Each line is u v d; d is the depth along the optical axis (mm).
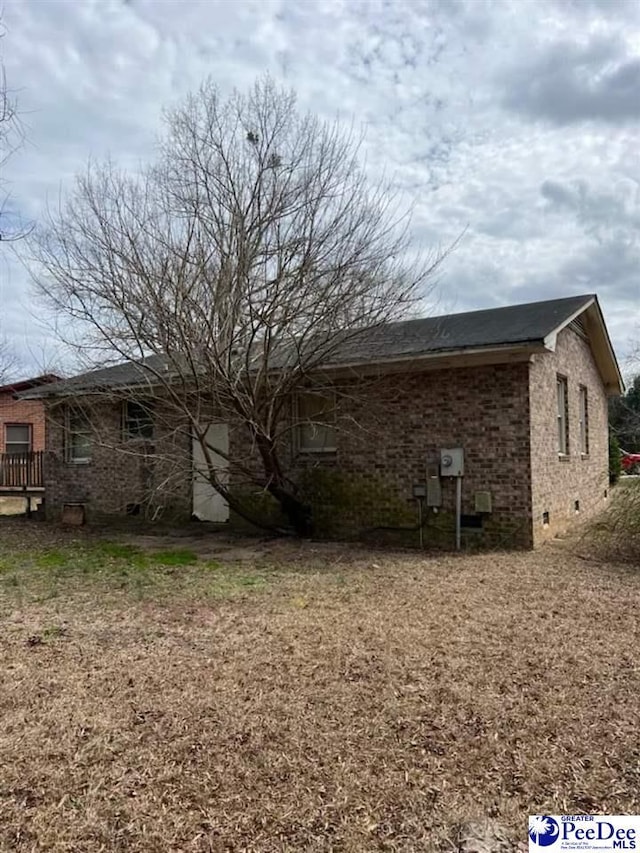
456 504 9742
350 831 2627
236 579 7473
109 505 13969
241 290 8500
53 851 2518
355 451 10805
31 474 15727
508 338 8930
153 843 2562
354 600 6406
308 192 8750
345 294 8789
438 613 5871
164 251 8500
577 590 6723
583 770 3068
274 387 9359
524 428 9344
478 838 2586
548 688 4051
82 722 3629
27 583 7430
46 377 13484
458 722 3578
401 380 10352
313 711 3740
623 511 9680
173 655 4777
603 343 14172
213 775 3047
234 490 12070
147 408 10648
